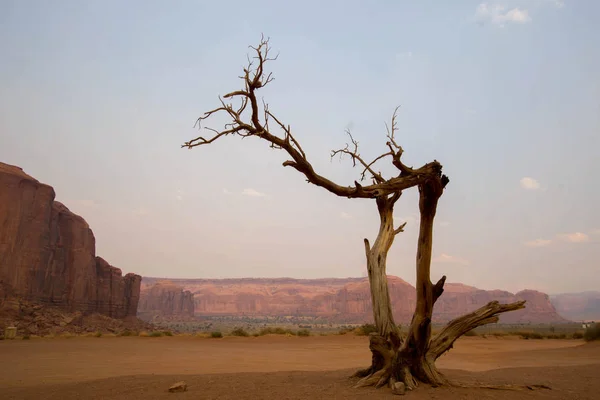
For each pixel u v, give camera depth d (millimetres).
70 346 28328
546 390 8953
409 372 8703
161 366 16469
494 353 24281
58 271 70312
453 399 7738
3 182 63594
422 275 8711
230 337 40656
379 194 8805
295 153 8383
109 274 84062
